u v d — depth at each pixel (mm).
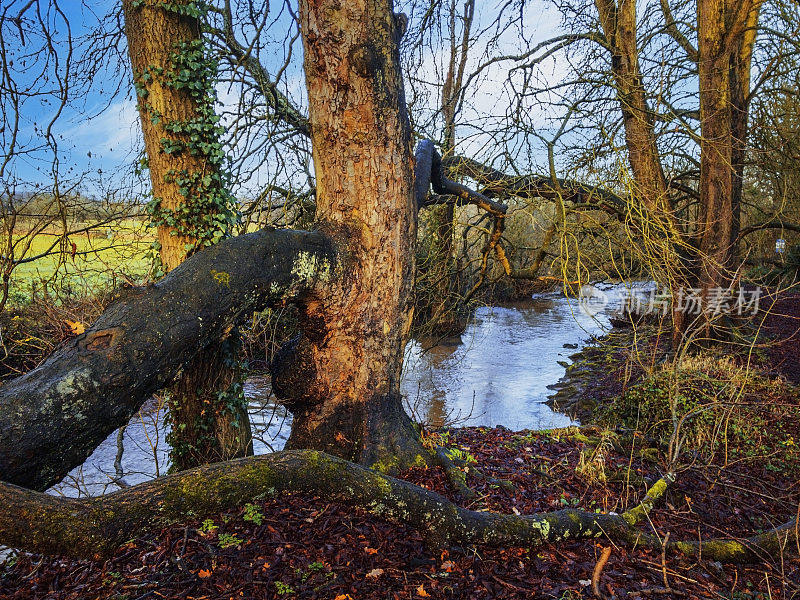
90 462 7391
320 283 4328
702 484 5031
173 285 3555
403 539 3664
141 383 3217
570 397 10922
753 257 16828
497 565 3412
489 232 9062
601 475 4812
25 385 2850
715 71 10617
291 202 7508
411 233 4840
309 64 4363
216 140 5137
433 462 4742
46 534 2076
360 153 4469
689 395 7383
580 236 8484
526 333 17250
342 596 3100
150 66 4754
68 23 5676
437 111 9258
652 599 3170
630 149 10094
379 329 4699
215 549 3631
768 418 7172
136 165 6582
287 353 4844
